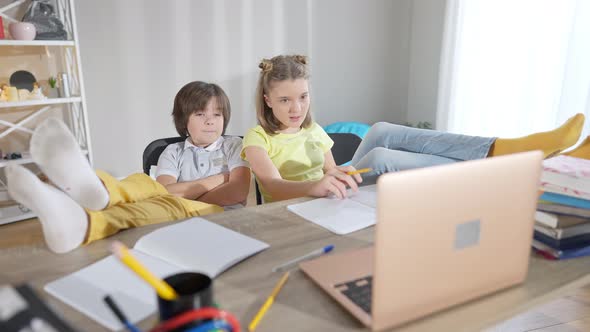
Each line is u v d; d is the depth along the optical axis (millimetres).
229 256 676
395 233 461
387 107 4188
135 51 3027
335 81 3881
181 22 3154
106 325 509
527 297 566
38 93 2475
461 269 526
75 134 2816
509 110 2945
